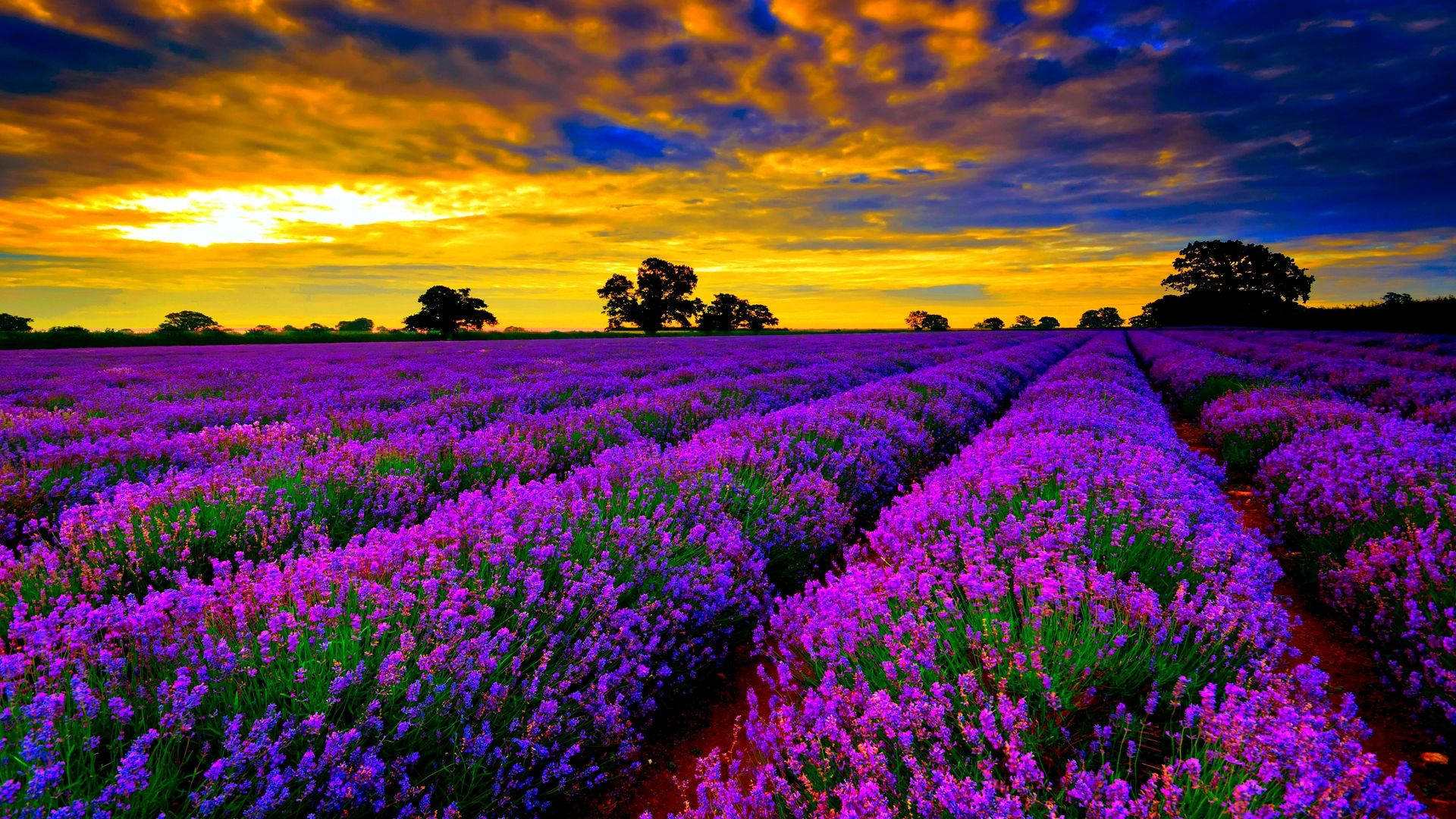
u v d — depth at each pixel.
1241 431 9.02
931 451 8.79
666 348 34.84
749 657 4.09
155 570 4.28
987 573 3.41
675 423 9.72
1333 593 4.33
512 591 3.44
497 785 2.54
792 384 14.53
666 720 3.48
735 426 8.15
